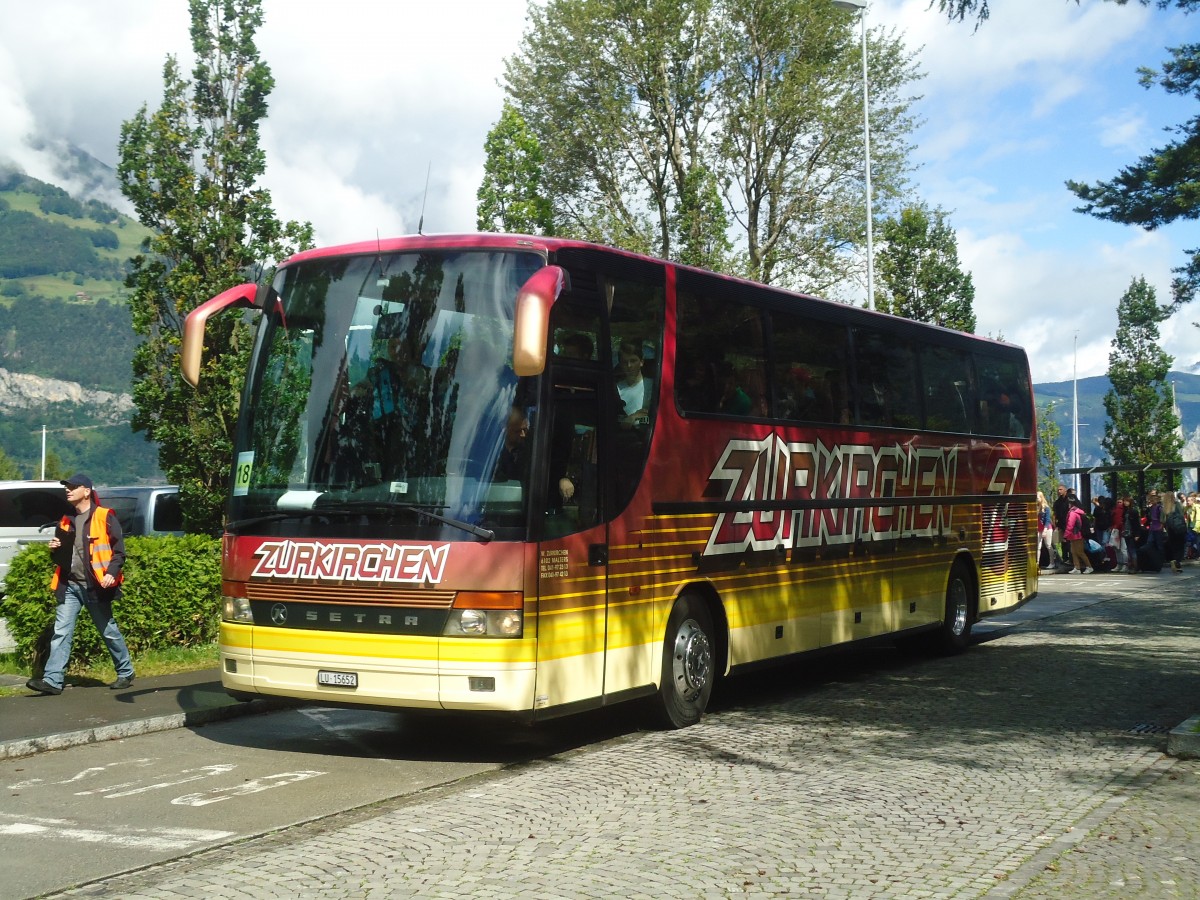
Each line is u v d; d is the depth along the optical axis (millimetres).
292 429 9344
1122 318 65688
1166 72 19078
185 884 6172
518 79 35000
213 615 14727
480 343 9016
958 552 16188
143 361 15430
